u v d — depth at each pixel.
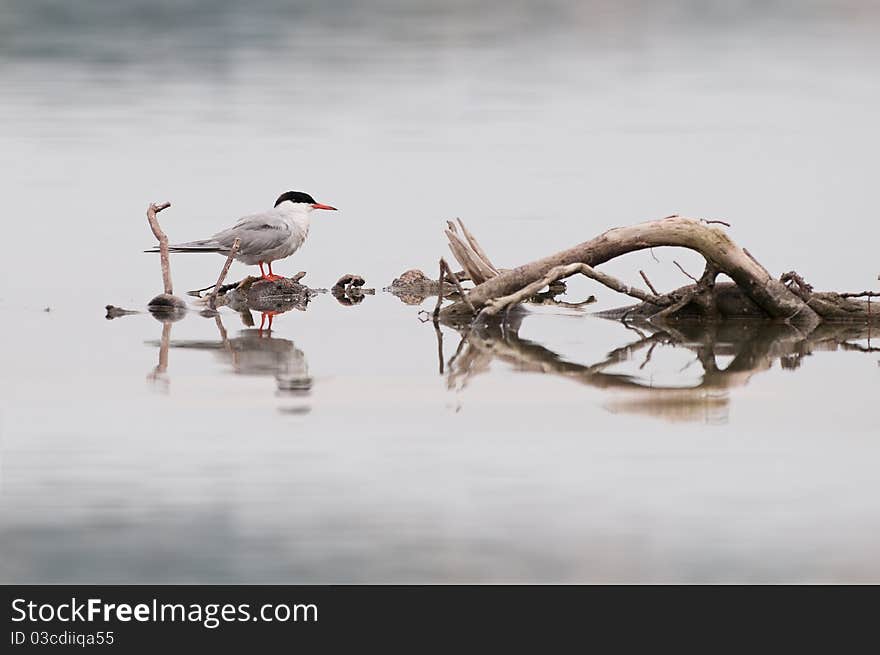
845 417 12.07
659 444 11.28
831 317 16.08
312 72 38.00
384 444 11.21
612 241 15.93
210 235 20.61
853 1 57.69
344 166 25.36
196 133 28.67
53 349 14.59
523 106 32.25
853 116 30.78
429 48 43.72
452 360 14.24
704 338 15.37
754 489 10.28
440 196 23.14
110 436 11.36
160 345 14.85
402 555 9.12
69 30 47.84
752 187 23.69
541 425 11.77
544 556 9.13
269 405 12.35
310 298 17.84
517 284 16.22
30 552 9.12
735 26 50.16
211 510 9.77
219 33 47.53
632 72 38.25
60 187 23.64
